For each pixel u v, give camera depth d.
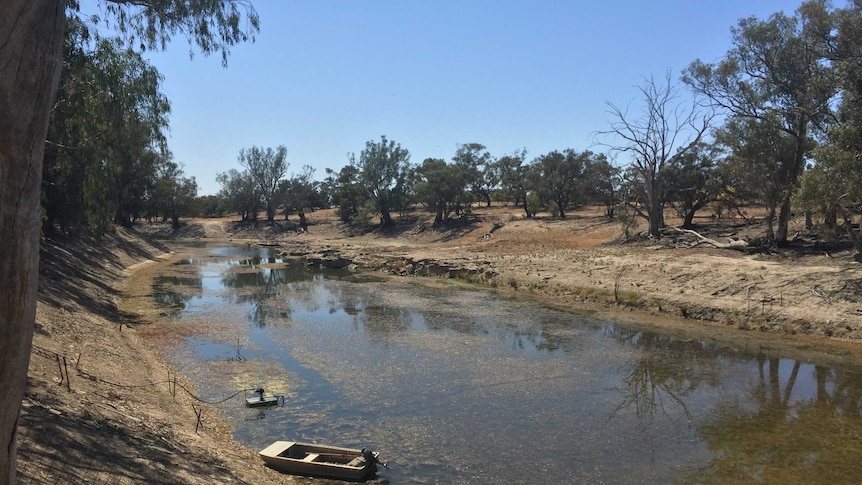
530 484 9.65
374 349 18.94
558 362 17.42
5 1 2.58
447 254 47.59
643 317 24.34
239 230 93.94
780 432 11.94
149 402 11.55
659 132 44.16
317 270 45.16
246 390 14.52
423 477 9.85
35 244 2.82
